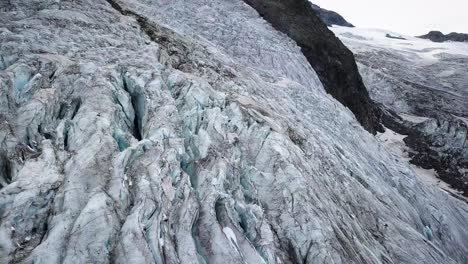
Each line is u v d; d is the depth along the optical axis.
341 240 15.22
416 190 32.16
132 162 13.50
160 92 17.58
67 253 10.08
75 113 15.71
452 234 29.72
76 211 11.17
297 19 53.00
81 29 21.75
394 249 18.78
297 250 14.08
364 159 28.98
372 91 94.38
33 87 15.33
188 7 40.09
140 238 10.66
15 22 20.11
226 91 21.77
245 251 12.48
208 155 15.45
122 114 16.09
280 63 37.28
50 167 12.36
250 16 46.12
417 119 79.12
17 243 10.28
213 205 13.26
